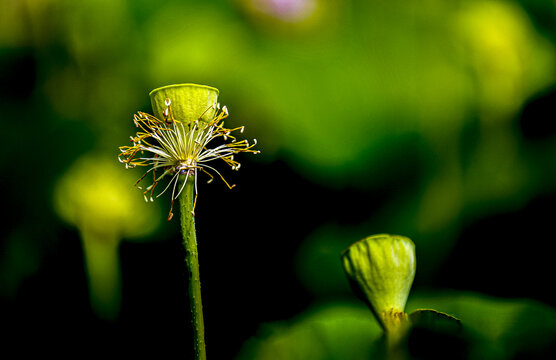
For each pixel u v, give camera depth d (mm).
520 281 1562
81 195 1627
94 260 1636
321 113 1537
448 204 1615
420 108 1555
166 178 1664
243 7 1560
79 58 1670
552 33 1664
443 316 825
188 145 911
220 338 1680
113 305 1678
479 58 1559
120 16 1627
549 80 1611
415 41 1556
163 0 1612
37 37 1675
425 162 1594
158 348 1681
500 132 1599
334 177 1607
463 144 1594
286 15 1532
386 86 1547
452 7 1573
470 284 1604
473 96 1566
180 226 887
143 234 1663
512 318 855
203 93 913
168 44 1591
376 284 874
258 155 1604
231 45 1561
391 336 833
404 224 1656
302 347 895
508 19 1588
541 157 1601
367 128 1548
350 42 1558
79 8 1627
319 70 1545
